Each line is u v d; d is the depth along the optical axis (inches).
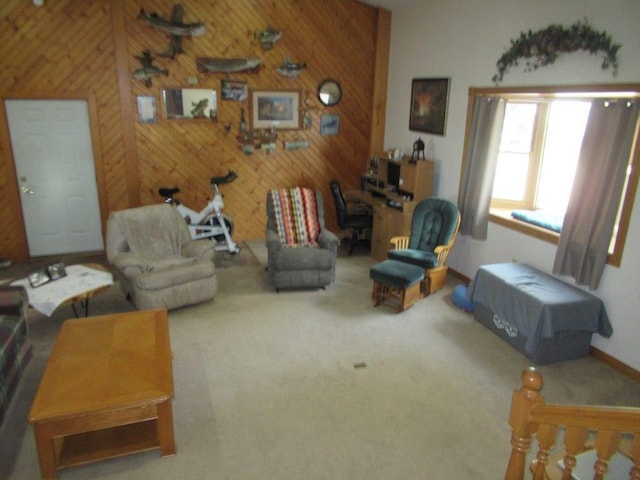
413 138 232.5
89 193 219.5
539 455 71.6
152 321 123.2
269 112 237.6
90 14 198.4
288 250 182.9
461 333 157.6
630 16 125.3
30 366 132.8
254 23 223.3
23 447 103.5
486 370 136.1
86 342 112.1
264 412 115.3
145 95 214.8
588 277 142.0
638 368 132.7
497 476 97.7
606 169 131.5
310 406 118.0
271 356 140.2
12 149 203.0
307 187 256.4
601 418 62.6
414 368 136.1
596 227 137.3
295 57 235.0
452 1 194.9
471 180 188.5
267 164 245.1
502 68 170.1
